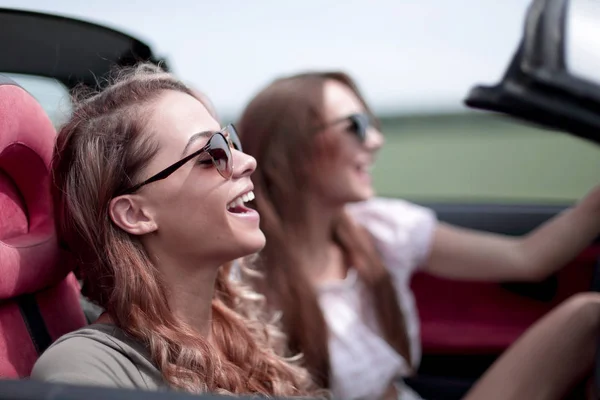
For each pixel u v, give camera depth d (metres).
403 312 1.92
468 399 1.58
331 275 1.80
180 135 1.14
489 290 2.10
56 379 1.03
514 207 2.31
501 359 1.62
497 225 2.28
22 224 1.26
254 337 1.38
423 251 2.00
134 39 1.49
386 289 1.83
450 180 5.66
